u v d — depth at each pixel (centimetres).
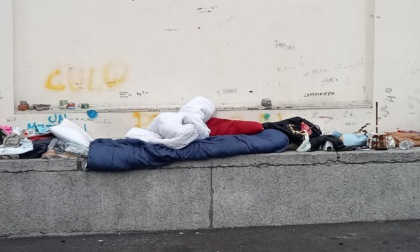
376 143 652
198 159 614
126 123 696
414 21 708
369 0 711
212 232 614
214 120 681
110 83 701
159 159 607
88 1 691
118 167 599
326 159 627
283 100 715
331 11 712
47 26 689
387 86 714
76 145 620
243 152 617
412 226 624
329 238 594
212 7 703
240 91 712
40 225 607
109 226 614
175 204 617
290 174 625
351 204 633
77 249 574
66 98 697
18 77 688
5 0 670
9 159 612
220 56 707
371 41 712
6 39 674
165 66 704
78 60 695
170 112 676
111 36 697
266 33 709
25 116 681
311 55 714
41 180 605
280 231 614
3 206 604
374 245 575
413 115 719
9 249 576
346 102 720
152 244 585
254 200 623
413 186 638
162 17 700
